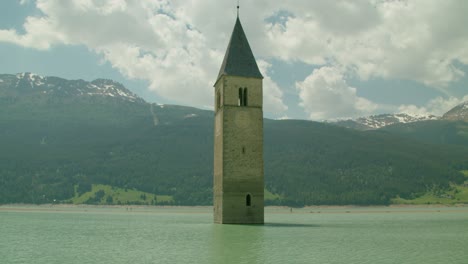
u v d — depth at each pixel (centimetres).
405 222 13862
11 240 7769
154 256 5538
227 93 9469
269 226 9706
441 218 17050
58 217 17888
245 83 9594
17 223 13350
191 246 6488
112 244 6981
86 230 10175
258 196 9375
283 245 6512
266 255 5522
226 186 9250
